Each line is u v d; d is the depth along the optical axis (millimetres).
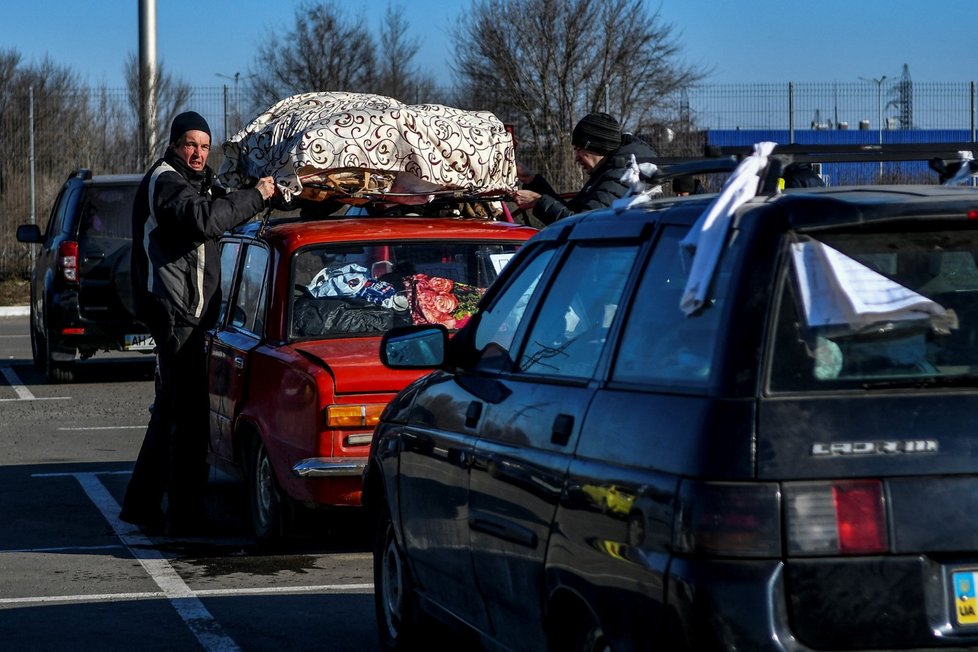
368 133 7902
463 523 4535
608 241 4125
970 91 21469
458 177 8164
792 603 3066
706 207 3660
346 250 7637
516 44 29312
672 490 3197
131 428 12195
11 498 9117
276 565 7199
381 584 5676
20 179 27000
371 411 6680
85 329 14695
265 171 8016
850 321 3248
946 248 3420
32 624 6055
